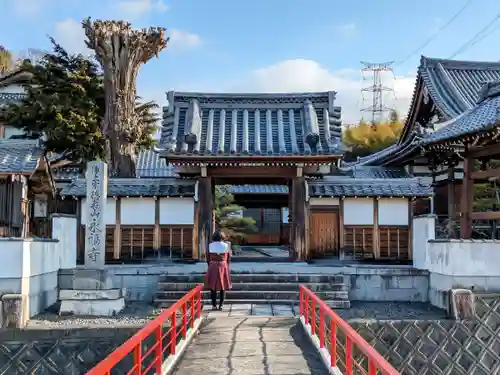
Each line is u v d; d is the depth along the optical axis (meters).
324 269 14.60
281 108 18.17
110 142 20.64
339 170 22.91
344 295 13.41
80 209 16.66
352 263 16.41
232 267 14.95
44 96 23.62
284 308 12.80
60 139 23.61
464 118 16.36
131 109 20.91
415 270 14.15
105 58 20.61
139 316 12.13
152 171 29.70
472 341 11.34
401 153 23.58
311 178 17.16
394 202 16.55
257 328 10.73
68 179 24.94
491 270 12.58
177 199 16.55
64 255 14.65
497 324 11.57
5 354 10.29
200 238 16.12
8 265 11.31
